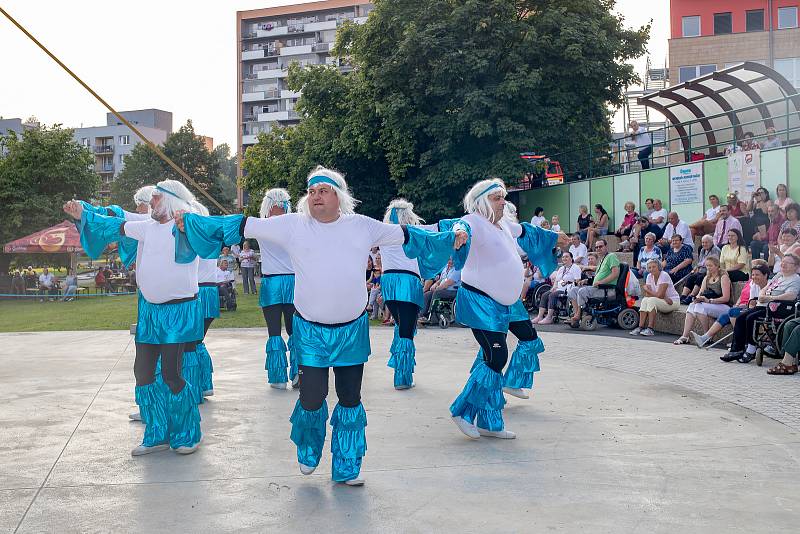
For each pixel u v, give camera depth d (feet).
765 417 21.38
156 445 17.92
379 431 19.97
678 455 17.48
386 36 73.41
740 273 38.63
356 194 84.84
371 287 55.72
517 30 69.00
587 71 69.26
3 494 14.82
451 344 38.83
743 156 52.19
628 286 42.80
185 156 196.95
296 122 275.59
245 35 282.77
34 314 69.51
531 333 23.53
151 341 17.66
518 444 18.54
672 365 30.50
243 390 26.05
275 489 15.14
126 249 19.85
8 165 113.50
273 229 15.26
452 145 70.08
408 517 13.50
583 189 69.26
